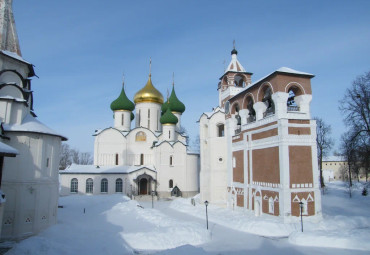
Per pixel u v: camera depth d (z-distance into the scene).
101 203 44.91
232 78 47.34
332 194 52.22
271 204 32.16
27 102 27.25
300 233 25.12
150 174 58.03
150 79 68.88
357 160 45.75
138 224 29.89
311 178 31.17
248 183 37.31
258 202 34.91
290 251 22.17
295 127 31.42
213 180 45.00
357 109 40.09
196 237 25.14
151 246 22.95
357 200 45.81
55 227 26.39
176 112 69.38
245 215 35.78
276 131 31.84
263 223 28.89
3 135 24.56
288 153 30.72
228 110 44.06
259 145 35.16
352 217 31.83
